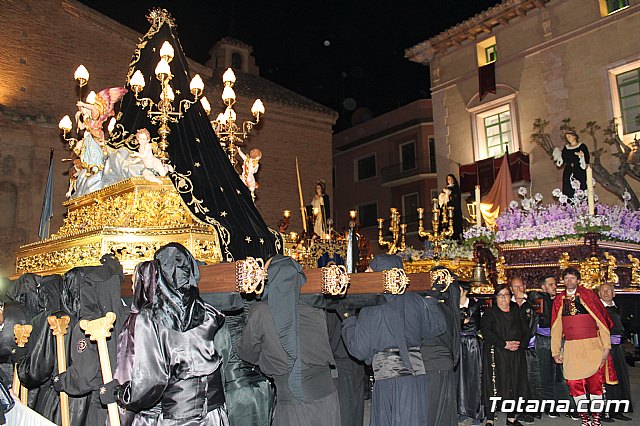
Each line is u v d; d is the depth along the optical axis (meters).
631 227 9.18
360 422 5.58
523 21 20.47
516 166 19.61
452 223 12.91
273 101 20.38
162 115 6.08
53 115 15.34
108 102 6.83
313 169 21.22
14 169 14.03
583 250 8.58
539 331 7.76
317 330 3.90
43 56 15.42
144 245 5.36
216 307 3.88
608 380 6.86
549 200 19.12
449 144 22.67
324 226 13.20
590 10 18.69
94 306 3.81
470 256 10.09
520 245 9.27
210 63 23.03
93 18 16.33
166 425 3.18
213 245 5.57
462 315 7.28
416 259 10.48
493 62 21.31
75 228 6.45
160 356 3.12
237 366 4.48
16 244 13.78
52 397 4.73
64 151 14.90
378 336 4.46
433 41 23.03
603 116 18.06
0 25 14.77
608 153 17.84
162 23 7.74
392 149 32.38
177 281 3.22
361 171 34.41
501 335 6.91
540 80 19.78
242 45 23.33
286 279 3.72
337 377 4.97
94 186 6.61
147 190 5.74
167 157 6.01
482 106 21.53
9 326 4.86
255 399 4.51
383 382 4.43
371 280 4.41
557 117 19.17
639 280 9.12
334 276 4.04
